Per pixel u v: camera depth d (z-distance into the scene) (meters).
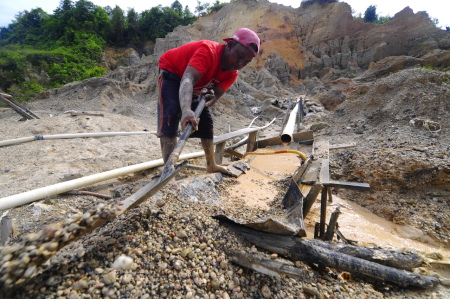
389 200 4.41
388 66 20.16
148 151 6.46
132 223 1.95
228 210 2.65
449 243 3.40
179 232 1.94
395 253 2.06
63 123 9.26
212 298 1.57
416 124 7.11
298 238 1.96
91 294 1.41
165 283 1.57
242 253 1.82
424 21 25.64
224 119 14.22
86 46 35.66
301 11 35.56
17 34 48.47
